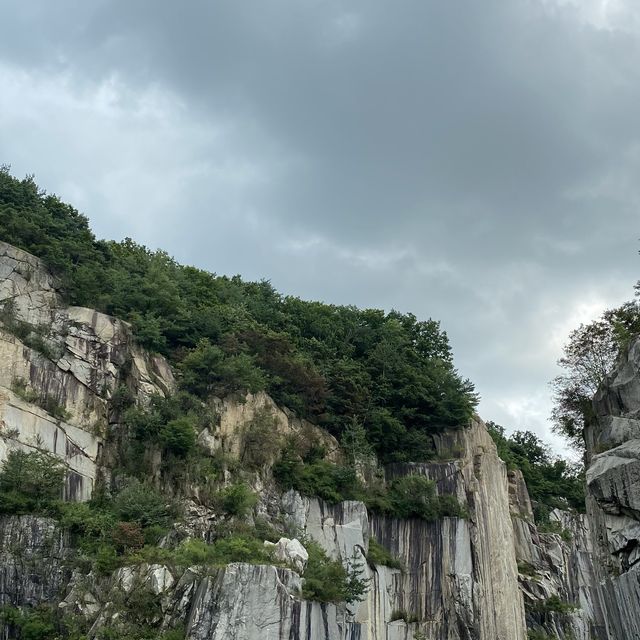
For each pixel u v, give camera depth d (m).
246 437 70.06
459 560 74.94
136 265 82.00
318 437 77.44
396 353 88.69
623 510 38.47
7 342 64.12
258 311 87.75
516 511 97.88
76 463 62.88
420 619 71.44
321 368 82.94
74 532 57.00
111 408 67.38
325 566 59.84
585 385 54.34
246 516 62.91
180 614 51.50
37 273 70.81
